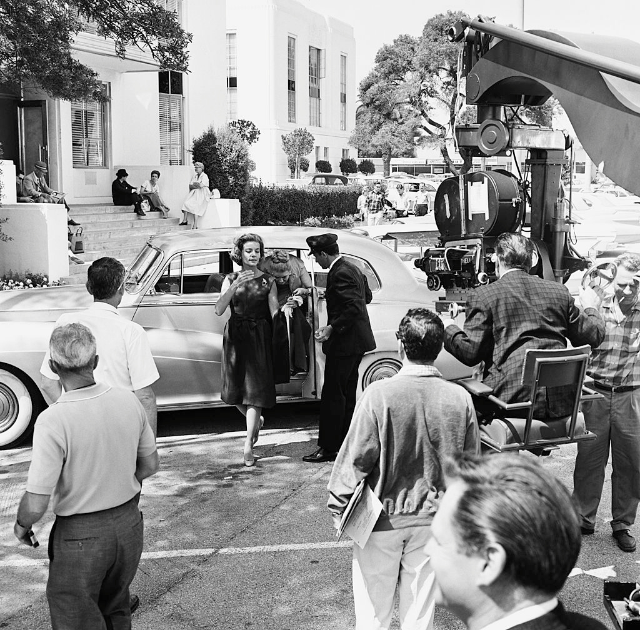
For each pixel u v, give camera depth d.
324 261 6.55
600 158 4.75
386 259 7.77
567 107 5.07
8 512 5.75
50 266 14.70
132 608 4.31
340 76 51.44
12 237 14.65
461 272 6.77
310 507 5.84
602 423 5.06
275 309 6.55
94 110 22.34
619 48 5.27
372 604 3.54
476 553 1.40
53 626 3.34
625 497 5.08
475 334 4.42
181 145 26.27
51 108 20.20
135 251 19.03
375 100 44.31
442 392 3.49
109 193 22.80
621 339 4.98
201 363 7.27
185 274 7.75
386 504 3.49
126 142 23.48
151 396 4.25
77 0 10.12
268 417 8.16
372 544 3.51
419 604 3.52
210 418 8.16
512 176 6.77
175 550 5.11
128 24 10.47
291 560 4.96
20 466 6.71
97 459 3.26
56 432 3.21
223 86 28.41
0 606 4.40
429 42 41.69
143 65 21.03
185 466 6.71
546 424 4.32
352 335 6.47
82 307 7.26
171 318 7.25
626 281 4.92
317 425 7.86
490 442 4.35
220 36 27.98
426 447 3.46
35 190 16.81
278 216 28.53
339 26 50.41
